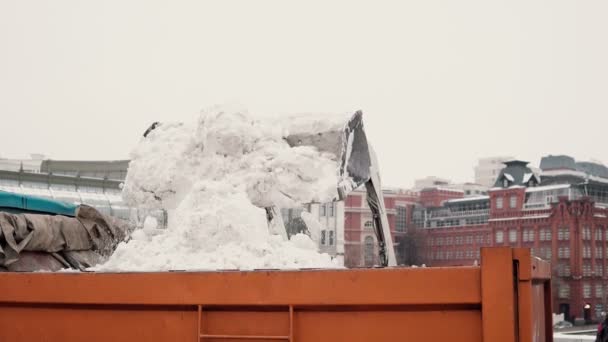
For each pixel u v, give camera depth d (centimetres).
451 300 343
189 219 479
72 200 4238
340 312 357
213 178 564
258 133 568
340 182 546
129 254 484
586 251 7819
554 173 9669
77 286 394
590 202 7912
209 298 369
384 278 351
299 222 773
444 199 9538
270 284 362
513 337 332
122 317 388
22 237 627
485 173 11950
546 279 487
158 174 589
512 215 8444
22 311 409
